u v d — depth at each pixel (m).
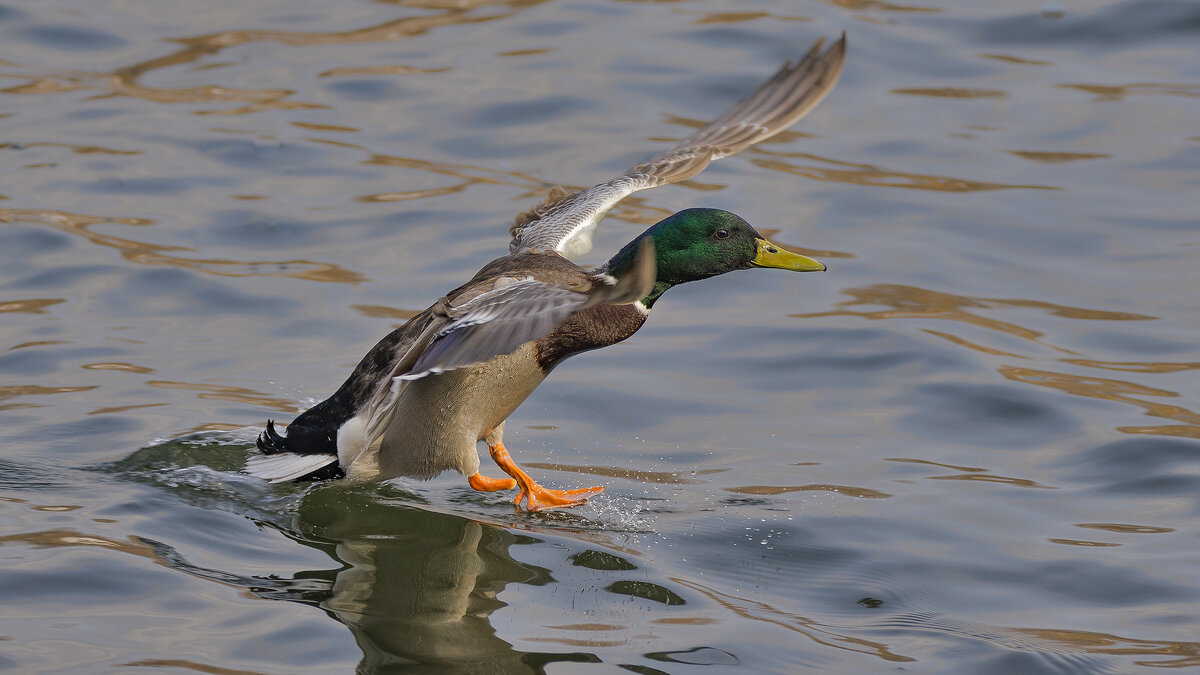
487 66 17.67
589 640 7.48
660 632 7.61
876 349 11.90
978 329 12.21
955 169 15.35
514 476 9.61
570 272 9.41
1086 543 8.89
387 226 14.02
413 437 9.15
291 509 9.30
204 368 11.31
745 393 11.31
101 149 15.34
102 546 8.27
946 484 9.77
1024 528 9.11
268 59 17.81
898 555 8.73
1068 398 10.99
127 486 9.27
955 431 10.63
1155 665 7.42
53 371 11.05
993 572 8.52
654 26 18.81
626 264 9.45
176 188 14.58
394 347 9.12
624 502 9.56
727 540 8.95
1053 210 14.47
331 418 9.26
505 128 16.14
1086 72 17.53
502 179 14.99
